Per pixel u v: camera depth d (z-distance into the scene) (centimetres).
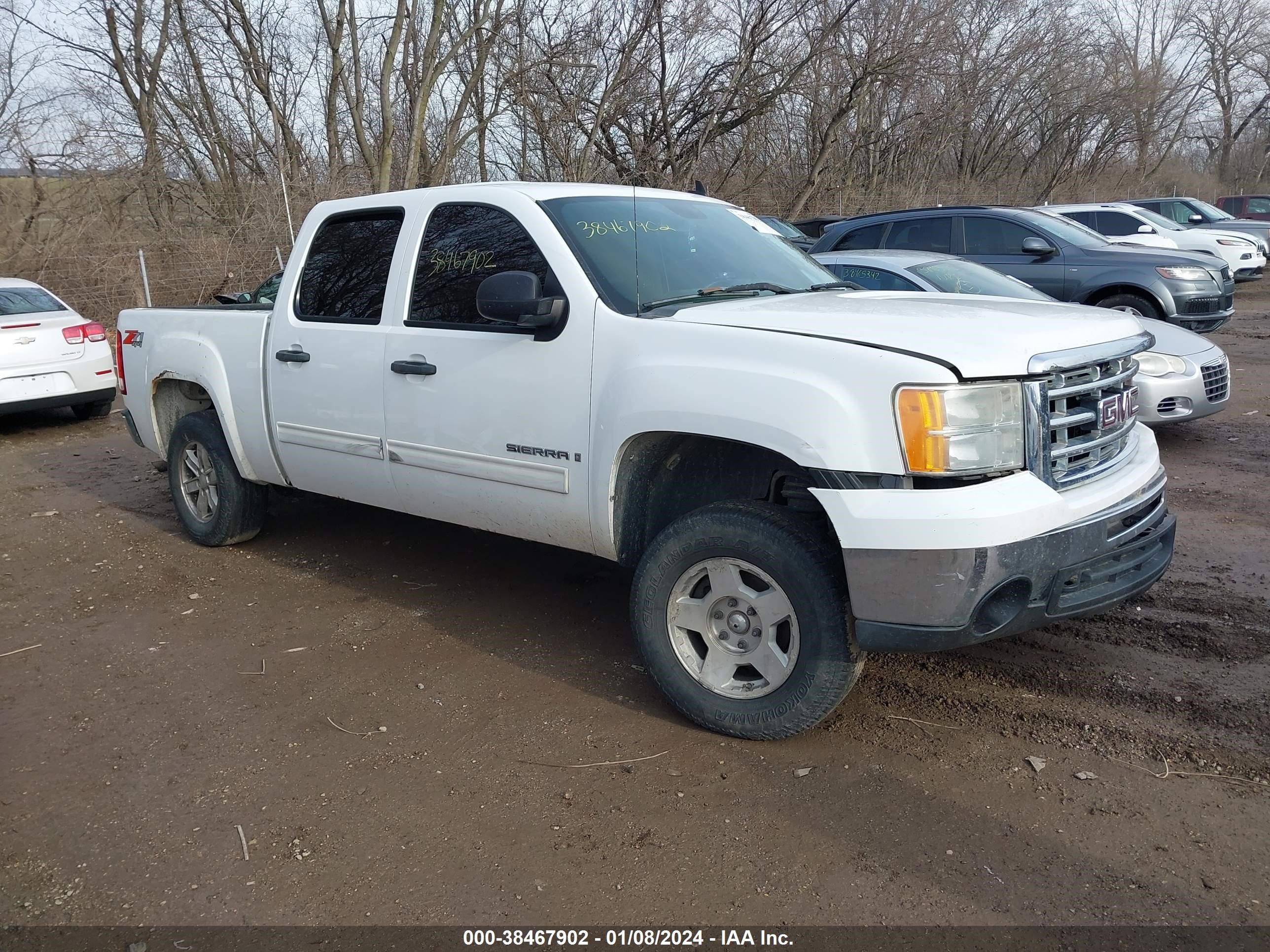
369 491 469
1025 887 269
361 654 436
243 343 518
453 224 429
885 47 2175
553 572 533
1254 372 1071
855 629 319
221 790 332
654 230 419
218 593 518
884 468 298
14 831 313
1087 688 375
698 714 353
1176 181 4034
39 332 970
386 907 271
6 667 436
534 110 1945
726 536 334
